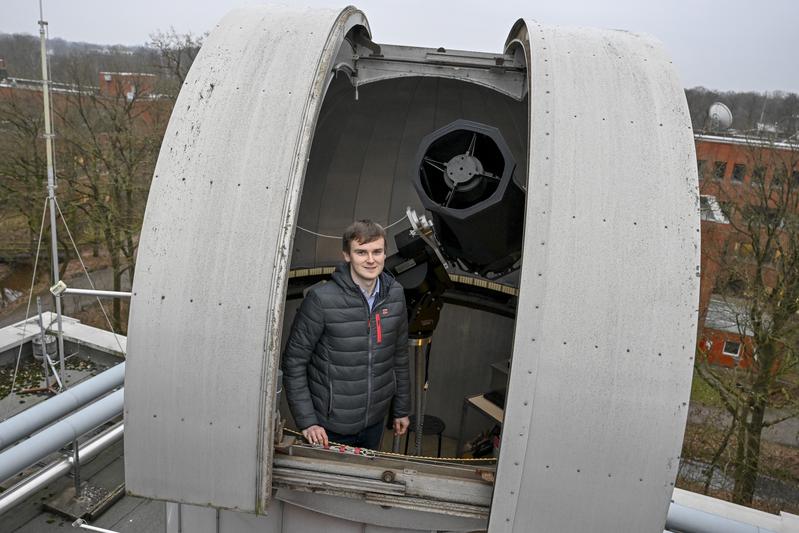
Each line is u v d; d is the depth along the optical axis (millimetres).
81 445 4492
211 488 2311
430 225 3197
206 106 2416
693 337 2119
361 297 2629
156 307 2230
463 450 4117
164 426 2271
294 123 2336
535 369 2135
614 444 2143
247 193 2262
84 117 14758
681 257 2164
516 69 3223
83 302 18688
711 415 13781
